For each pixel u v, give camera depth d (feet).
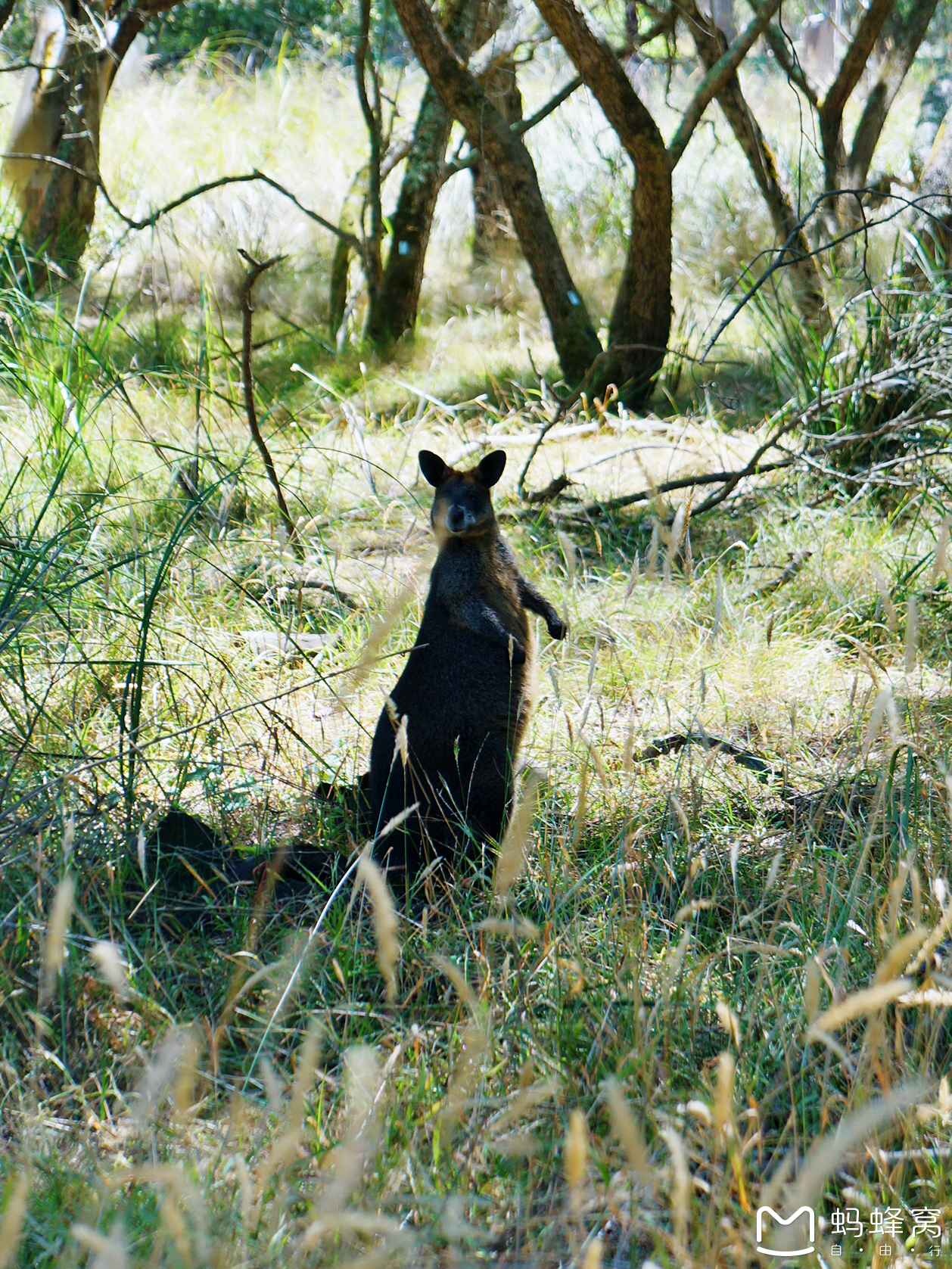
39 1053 16.75
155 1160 14.49
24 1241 14.02
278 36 112.88
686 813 24.66
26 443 45.21
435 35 56.80
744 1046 17.19
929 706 29.71
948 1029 17.35
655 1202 14.85
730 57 58.29
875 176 80.64
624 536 44.47
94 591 32.40
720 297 78.07
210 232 80.43
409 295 73.56
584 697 31.76
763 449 42.29
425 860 24.17
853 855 21.79
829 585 37.60
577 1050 17.42
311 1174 14.89
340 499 47.70
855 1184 14.42
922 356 45.19
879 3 62.59
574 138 94.27
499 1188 15.34
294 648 32.83
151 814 24.03
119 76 101.04
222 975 19.27
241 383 59.82
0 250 57.57
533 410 58.75
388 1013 18.93
